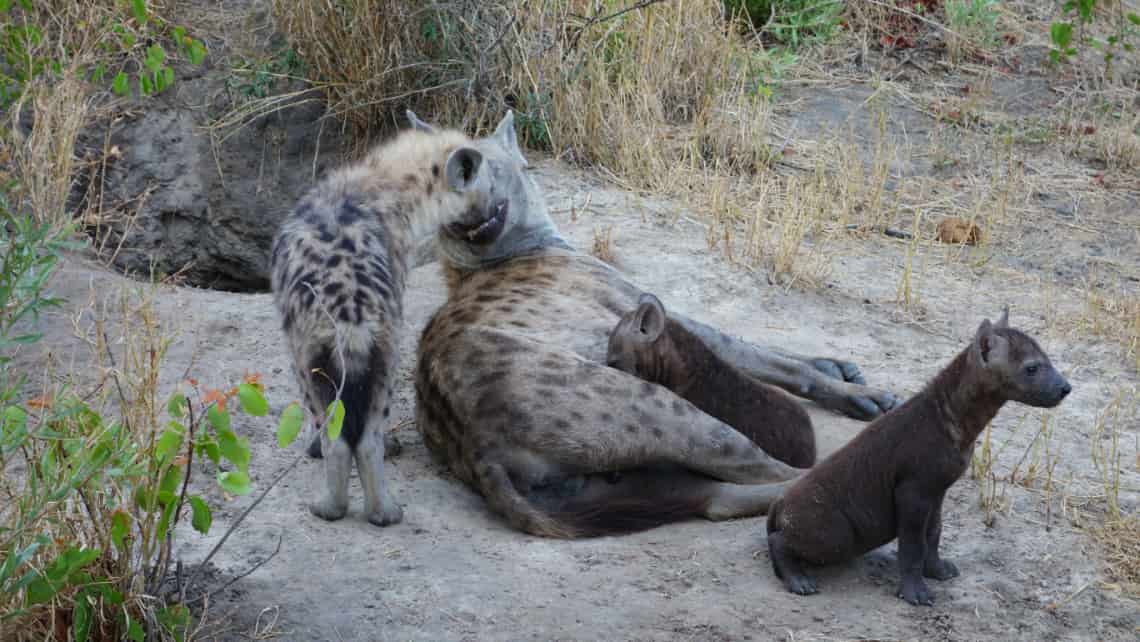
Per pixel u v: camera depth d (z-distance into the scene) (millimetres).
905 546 4223
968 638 4059
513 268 5926
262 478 4969
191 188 8625
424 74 8812
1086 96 9727
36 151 6332
